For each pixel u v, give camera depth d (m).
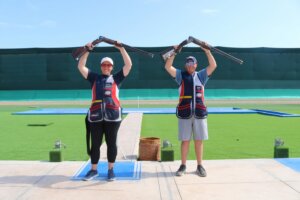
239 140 10.18
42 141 10.09
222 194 4.66
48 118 17.92
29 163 6.38
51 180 5.30
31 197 4.58
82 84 40.59
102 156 7.05
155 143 6.82
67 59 40.53
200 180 5.28
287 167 5.96
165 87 40.41
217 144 9.46
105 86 5.28
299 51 42.00
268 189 4.85
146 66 40.25
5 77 40.94
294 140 10.22
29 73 40.88
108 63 5.33
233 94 39.69
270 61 41.62
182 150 5.66
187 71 5.65
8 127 13.68
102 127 5.32
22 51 40.75
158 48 40.09
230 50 41.12
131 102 35.16
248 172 5.68
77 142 9.88
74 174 5.61
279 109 25.02
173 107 28.69
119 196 4.60
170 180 5.29
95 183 5.15
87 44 5.33
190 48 39.91
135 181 5.24
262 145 9.30
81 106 31.27
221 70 40.78
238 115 19.39
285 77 41.88
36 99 39.06
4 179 5.35
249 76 41.31
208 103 33.81
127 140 9.02
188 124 5.59
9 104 34.59
